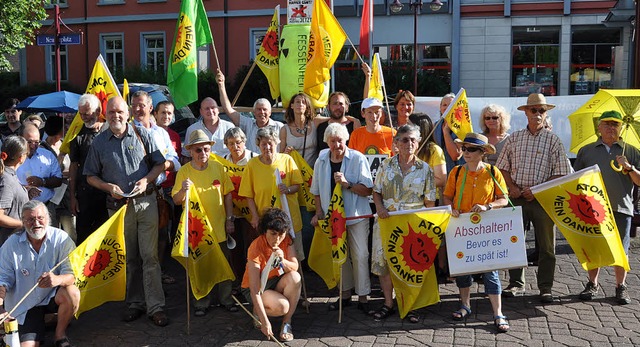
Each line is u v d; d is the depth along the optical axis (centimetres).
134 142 617
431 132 678
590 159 675
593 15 2283
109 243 584
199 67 2697
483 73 2383
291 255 587
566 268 771
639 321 595
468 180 609
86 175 620
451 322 604
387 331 586
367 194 629
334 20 830
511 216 604
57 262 556
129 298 633
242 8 2655
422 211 602
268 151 645
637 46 1063
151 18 2773
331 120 741
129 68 2564
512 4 2331
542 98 646
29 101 1062
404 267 608
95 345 567
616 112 657
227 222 650
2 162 576
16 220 570
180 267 822
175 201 630
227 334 589
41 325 550
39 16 2350
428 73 2367
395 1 2020
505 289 678
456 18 2369
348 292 656
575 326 584
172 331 599
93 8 2848
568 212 632
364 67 849
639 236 927
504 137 707
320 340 567
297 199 683
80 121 691
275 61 939
